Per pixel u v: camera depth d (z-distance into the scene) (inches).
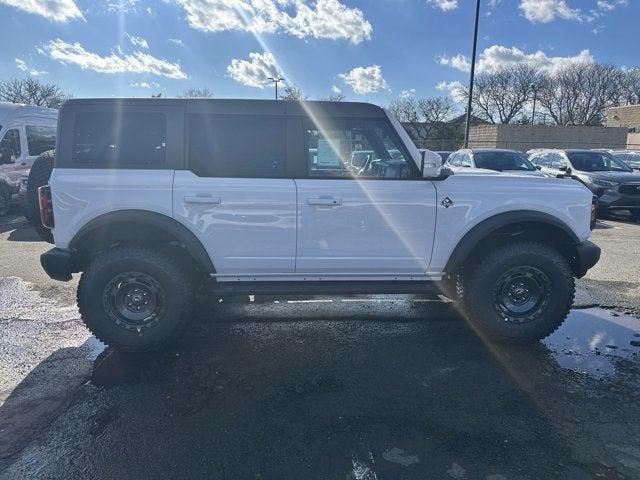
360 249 155.9
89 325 150.6
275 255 153.8
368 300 210.7
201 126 149.6
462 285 167.2
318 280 159.9
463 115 2087.8
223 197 148.4
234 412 122.5
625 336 173.2
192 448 108.0
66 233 148.0
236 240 151.5
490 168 476.7
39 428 115.4
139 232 155.6
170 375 142.2
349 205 152.6
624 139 1702.8
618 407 125.6
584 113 2581.2
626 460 104.1
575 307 202.2
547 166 531.5
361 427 116.0
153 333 151.8
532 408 124.8
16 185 432.8
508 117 2554.1
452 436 112.6
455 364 149.9
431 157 151.8
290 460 104.0
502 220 156.3
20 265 261.0
